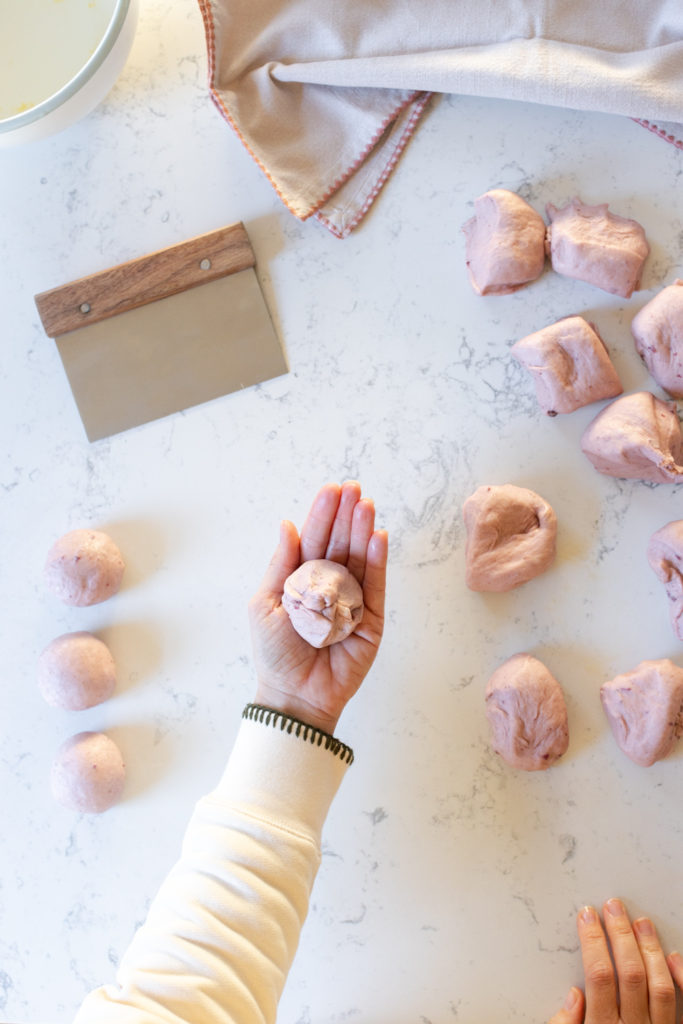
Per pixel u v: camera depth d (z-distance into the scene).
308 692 0.88
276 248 1.00
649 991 0.94
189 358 1.00
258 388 1.00
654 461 0.92
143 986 0.79
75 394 1.00
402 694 0.98
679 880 0.96
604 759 0.96
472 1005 0.97
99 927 1.00
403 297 0.99
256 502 1.00
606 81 0.94
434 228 0.99
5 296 1.02
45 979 1.01
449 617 0.98
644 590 0.97
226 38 0.96
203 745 1.00
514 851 0.97
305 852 0.83
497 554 0.95
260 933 0.80
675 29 0.93
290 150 0.99
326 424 0.99
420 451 0.99
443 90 0.96
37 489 1.02
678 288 0.94
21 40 1.00
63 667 0.98
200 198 1.01
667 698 0.93
